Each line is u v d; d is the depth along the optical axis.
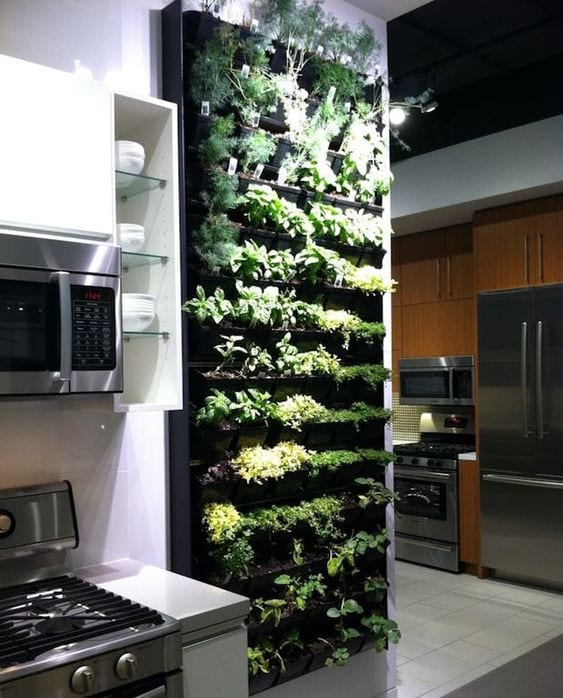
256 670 2.37
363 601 2.81
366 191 2.91
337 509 2.66
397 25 4.01
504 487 4.70
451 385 5.25
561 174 4.27
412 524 5.27
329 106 2.71
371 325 2.85
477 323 4.87
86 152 1.94
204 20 2.34
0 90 1.78
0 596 1.93
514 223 4.79
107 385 1.91
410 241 5.75
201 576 2.36
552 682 3.24
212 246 2.32
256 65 2.50
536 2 3.43
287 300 2.57
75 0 2.21
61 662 1.51
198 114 2.33
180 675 1.74
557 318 4.43
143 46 2.37
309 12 2.66
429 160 4.98
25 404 2.09
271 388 2.57
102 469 2.24
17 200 1.80
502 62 4.43
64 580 2.05
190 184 2.34
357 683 2.85
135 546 2.31
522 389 4.58
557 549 4.45
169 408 2.11
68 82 1.91
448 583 4.78
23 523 2.01
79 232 1.93
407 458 5.29
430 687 3.20
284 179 2.62
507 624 3.98
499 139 4.58
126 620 1.71
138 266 2.28
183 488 2.34
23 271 1.76
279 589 2.52
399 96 4.79
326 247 2.77
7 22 2.06
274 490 2.54
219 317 2.31
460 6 3.81
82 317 1.87
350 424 2.80
